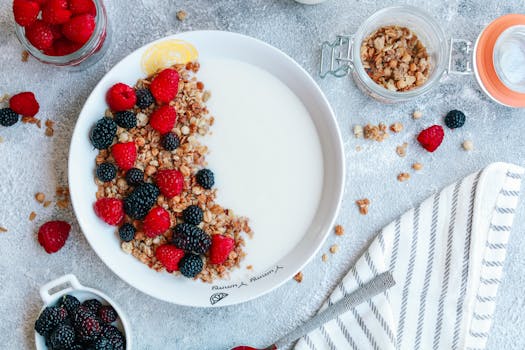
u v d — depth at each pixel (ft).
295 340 2.15
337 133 2.01
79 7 1.93
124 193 2.02
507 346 2.17
